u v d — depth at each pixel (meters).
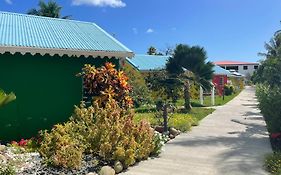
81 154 8.56
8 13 14.81
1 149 9.63
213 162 9.64
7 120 11.65
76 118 10.38
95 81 12.80
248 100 36.28
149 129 10.56
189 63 23.88
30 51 11.41
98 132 9.20
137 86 23.17
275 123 13.00
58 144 8.45
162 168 8.97
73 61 13.01
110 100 11.35
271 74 19.30
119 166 8.55
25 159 8.80
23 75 11.93
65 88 12.79
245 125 17.11
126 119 10.21
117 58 14.17
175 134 13.91
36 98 12.19
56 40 12.80
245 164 9.28
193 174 8.46
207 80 24.73
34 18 15.19
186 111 22.30
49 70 12.46
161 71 24.67
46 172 7.89
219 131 15.16
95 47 13.12
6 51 10.99
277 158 9.26
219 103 31.45
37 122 12.19
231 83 53.22
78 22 16.36
